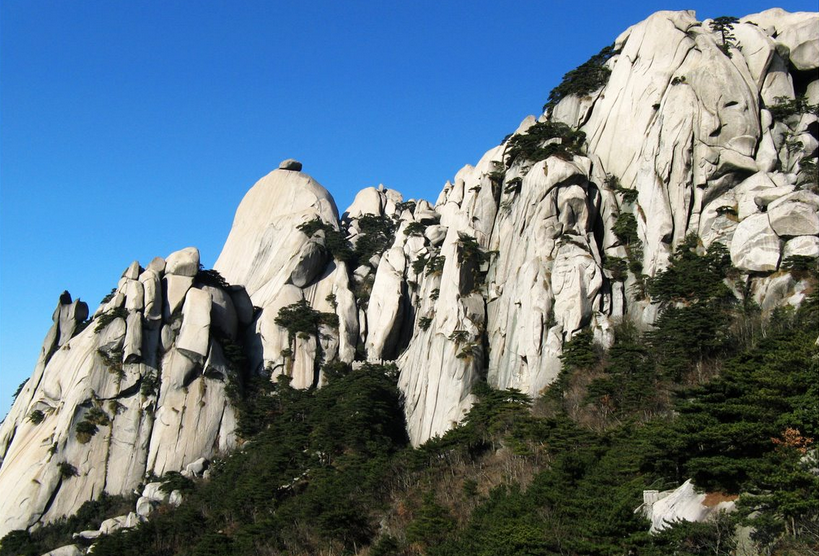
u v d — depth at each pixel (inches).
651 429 2492.6
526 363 3595.0
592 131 4185.5
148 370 4549.7
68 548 3764.8
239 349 4790.8
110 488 4252.0
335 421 3912.4
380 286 5054.1
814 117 3782.0
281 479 3634.4
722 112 3730.3
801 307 2997.0
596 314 3548.2
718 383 2240.4
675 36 4040.4
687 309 3184.1
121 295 4722.0
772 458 1921.8
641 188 3806.6
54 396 4635.8
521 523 2336.4
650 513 2151.8
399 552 2773.1
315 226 5585.6
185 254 4904.0
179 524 3627.0
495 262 4165.8
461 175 5531.5
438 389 3956.7
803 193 3299.7
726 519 1882.4
